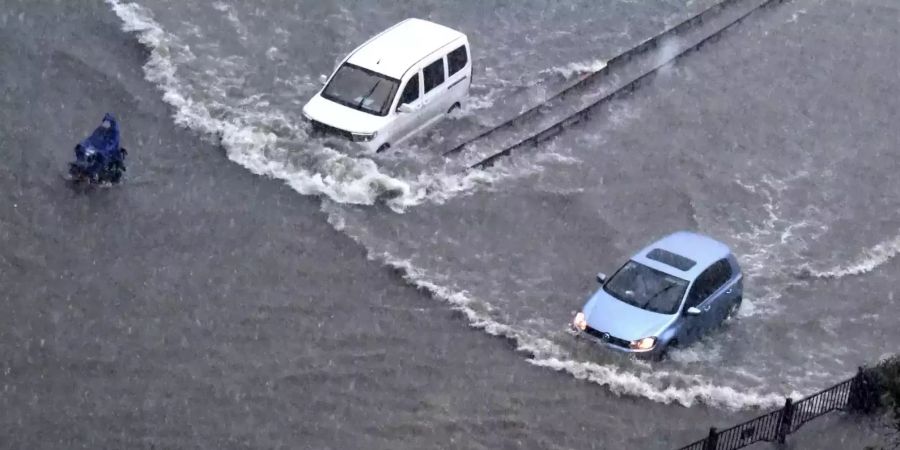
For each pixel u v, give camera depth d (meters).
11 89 92.69
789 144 99.56
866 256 85.25
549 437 63.06
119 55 100.38
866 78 111.56
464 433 62.75
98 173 81.62
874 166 97.69
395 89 90.44
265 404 63.66
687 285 72.62
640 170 93.44
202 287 73.06
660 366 70.12
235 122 91.38
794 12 123.69
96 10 107.19
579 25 116.62
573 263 80.38
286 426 62.06
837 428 65.25
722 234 86.19
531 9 118.88
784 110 104.62
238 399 63.84
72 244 75.75
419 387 66.19
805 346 74.00
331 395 64.88
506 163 91.81
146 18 106.94
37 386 63.50
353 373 66.81
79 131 88.62
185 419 61.97
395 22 113.38
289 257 77.06
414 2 118.12
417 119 92.62
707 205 89.69
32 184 81.31
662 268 74.00
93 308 70.12
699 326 72.94
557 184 90.00
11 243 74.94
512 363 69.19
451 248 80.25
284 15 111.81
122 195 81.69
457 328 71.94
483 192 87.62
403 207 84.31
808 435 64.56
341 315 71.88
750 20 120.81
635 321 70.75
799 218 89.44
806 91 108.25
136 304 70.81
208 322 69.94
